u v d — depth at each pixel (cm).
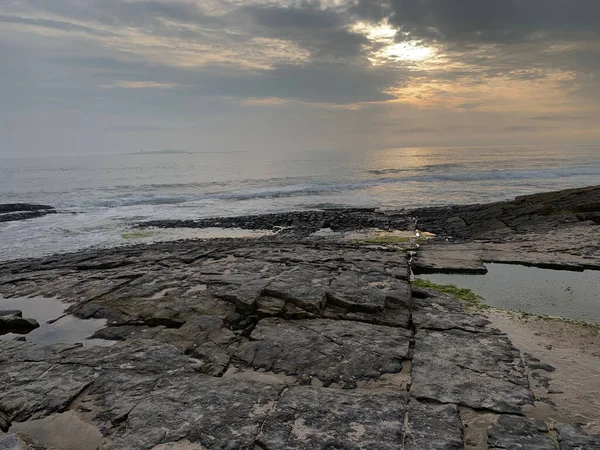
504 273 1261
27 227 2652
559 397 597
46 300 1070
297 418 538
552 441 496
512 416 549
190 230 2522
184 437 508
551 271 1270
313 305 898
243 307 919
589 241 1532
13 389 630
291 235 2250
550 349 752
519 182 4856
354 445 487
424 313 927
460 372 662
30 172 7819
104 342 828
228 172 7506
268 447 486
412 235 2105
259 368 697
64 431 541
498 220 2231
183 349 760
